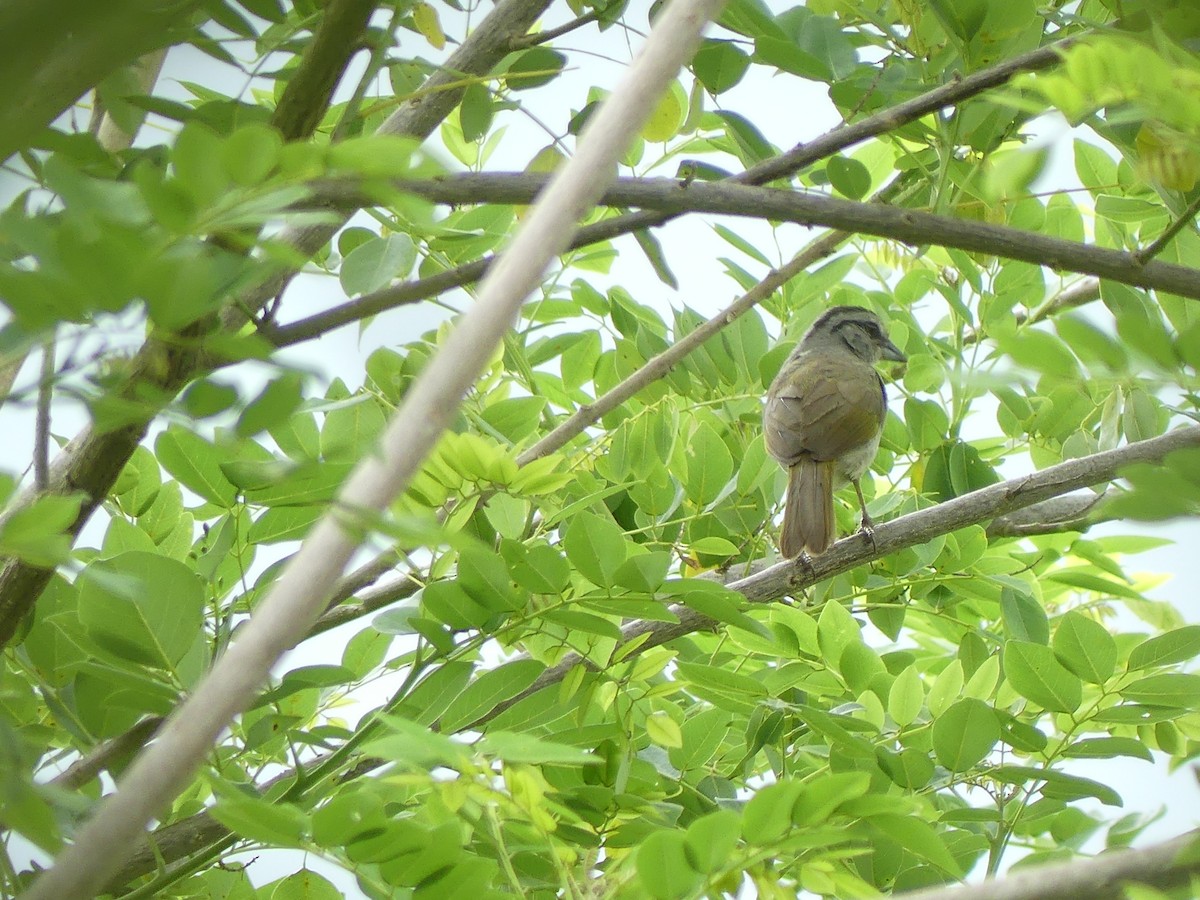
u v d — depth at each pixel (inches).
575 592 274.8
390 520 137.3
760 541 398.9
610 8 306.7
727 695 288.0
